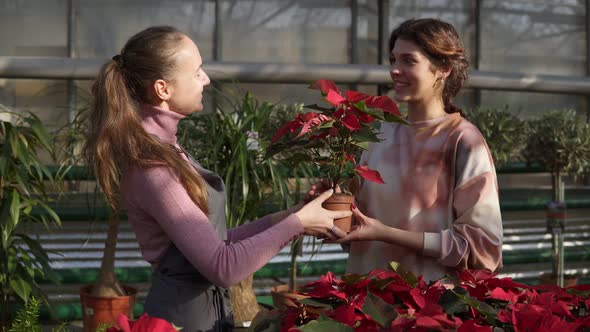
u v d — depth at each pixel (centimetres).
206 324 136
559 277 413
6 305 323
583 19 584
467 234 161
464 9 561
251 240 131
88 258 403
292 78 504
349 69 512
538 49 577
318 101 523
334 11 534
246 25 519
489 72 541
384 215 174
